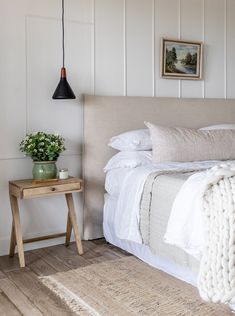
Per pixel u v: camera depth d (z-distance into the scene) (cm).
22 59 329
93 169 361
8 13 320
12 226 313
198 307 229
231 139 362
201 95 436
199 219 218
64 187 311
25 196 294
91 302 238
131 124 379
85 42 359
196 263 239
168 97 404
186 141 339
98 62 368
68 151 358
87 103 356
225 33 448
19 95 329
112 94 378
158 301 238
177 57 411
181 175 281
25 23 328
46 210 350
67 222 344
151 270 287
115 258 314
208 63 438
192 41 420
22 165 335
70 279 272
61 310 229
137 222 290
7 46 321
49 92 344
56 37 344
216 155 349
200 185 221
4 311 228
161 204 268
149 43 396
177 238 229
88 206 361
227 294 192
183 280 266
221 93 451
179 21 412
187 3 417
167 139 333
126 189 308
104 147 365
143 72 395
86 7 357
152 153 340
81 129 363
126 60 384
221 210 198
